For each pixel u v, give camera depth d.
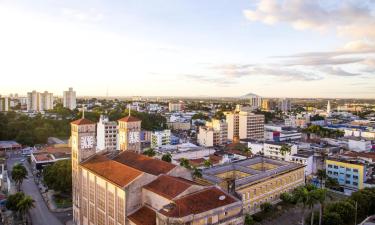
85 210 105.25
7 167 181.62
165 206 71.81
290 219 111.69
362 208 111.75
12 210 111.12
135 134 122.31
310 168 166.25
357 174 148.50
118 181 85.00
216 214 73.81
